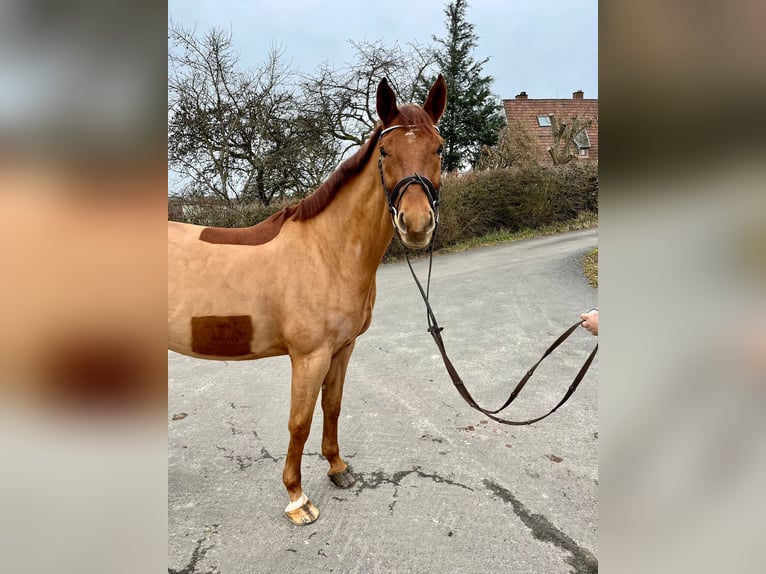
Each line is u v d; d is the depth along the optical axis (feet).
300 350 5.74
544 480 6.80
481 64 45.01
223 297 5.66
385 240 5.88
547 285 19.44
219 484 6.81
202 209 27.78
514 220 32.30
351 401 9.56
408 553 5.39
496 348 12.63
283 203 29.76
